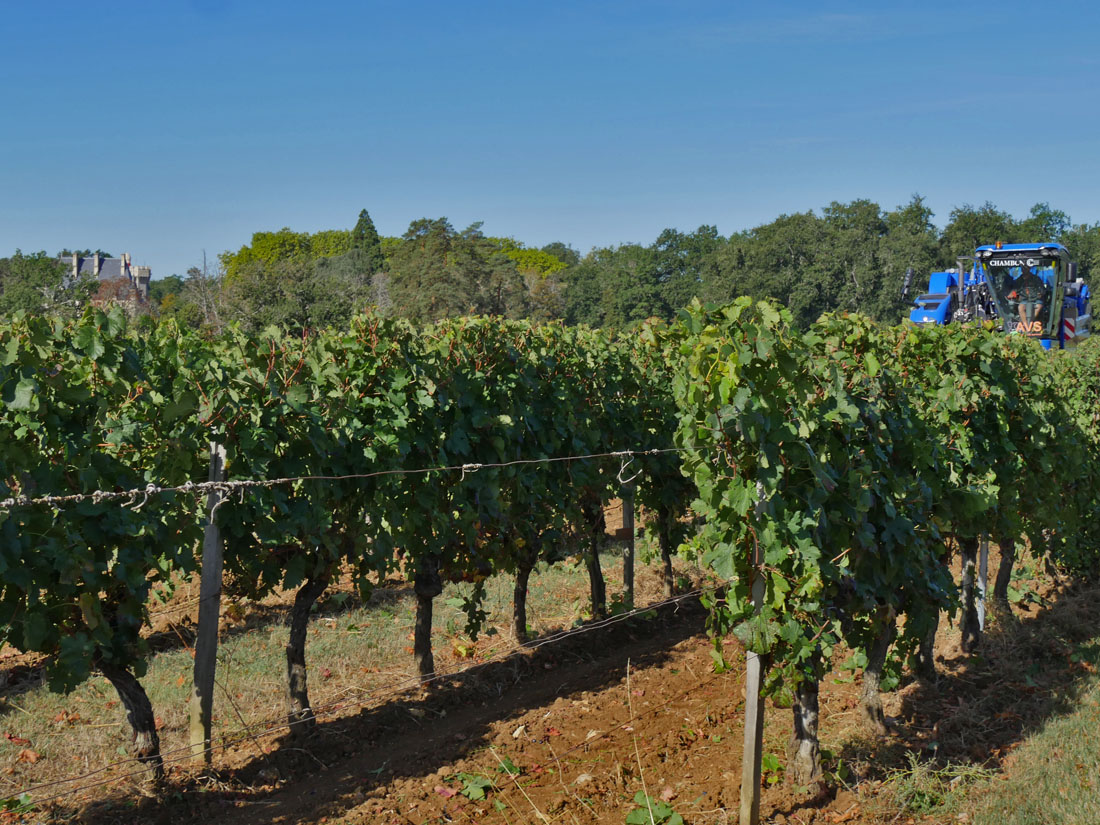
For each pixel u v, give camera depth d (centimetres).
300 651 671
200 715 614
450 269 5806
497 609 977
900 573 647
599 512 946
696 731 688
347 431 679
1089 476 1080
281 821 558
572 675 829
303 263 4356
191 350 718
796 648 535
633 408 978
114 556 574
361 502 693
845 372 665
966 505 756
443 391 759
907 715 718
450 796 586
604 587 967
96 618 524
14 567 498
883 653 675
